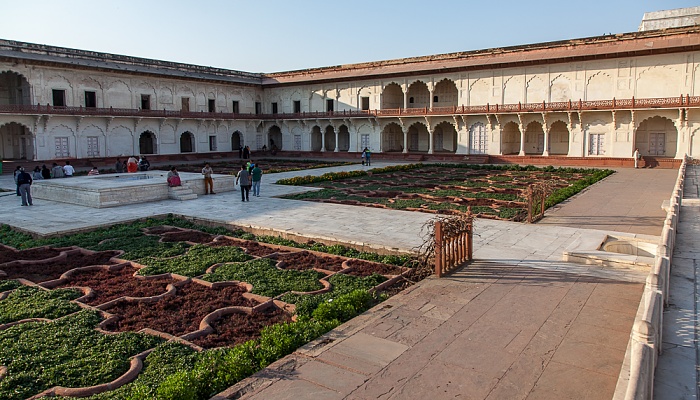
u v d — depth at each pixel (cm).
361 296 655
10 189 2081
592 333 547
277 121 4703
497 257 886
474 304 644
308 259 942
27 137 3194
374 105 4172
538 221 1246
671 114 2997
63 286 798
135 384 458
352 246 1023
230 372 466
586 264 835
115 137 3562
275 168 3083
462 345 521
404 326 573
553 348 512
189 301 709
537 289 702
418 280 780
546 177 2466
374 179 2456
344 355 500
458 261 825
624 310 614
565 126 3625
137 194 1639
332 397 421
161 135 3878
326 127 4444
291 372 466
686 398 383
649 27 4084
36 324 615
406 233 1107
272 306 686
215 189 1895
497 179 2397
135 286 783
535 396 421
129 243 1071
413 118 3997
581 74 3288
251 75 4678
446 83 4059
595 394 424
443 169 3073
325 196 1792
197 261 914
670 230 739
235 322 631
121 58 3584
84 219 1330
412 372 464
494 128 3644
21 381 477
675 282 669
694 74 2911
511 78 3553
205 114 4069
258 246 1059
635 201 1577
